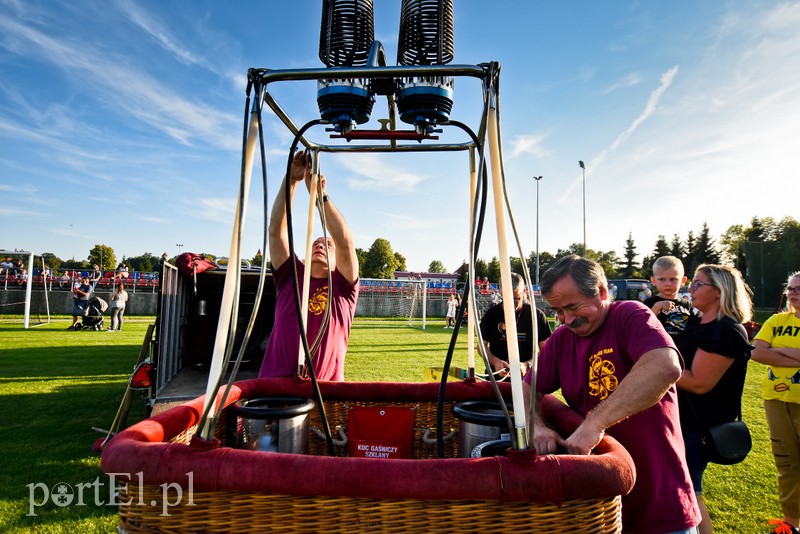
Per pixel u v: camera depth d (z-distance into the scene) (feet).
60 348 38.88
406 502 3.54
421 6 4.30
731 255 202.18
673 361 4.93
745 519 10.93
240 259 3.95
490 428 5.65
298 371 7.13
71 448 14.69
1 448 14.64
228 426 6.17
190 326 20.30
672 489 5.34
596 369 5.83
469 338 7.22
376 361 34.32
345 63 4.49
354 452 6.96
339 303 9.34
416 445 7.07
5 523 10.03
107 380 25.86
